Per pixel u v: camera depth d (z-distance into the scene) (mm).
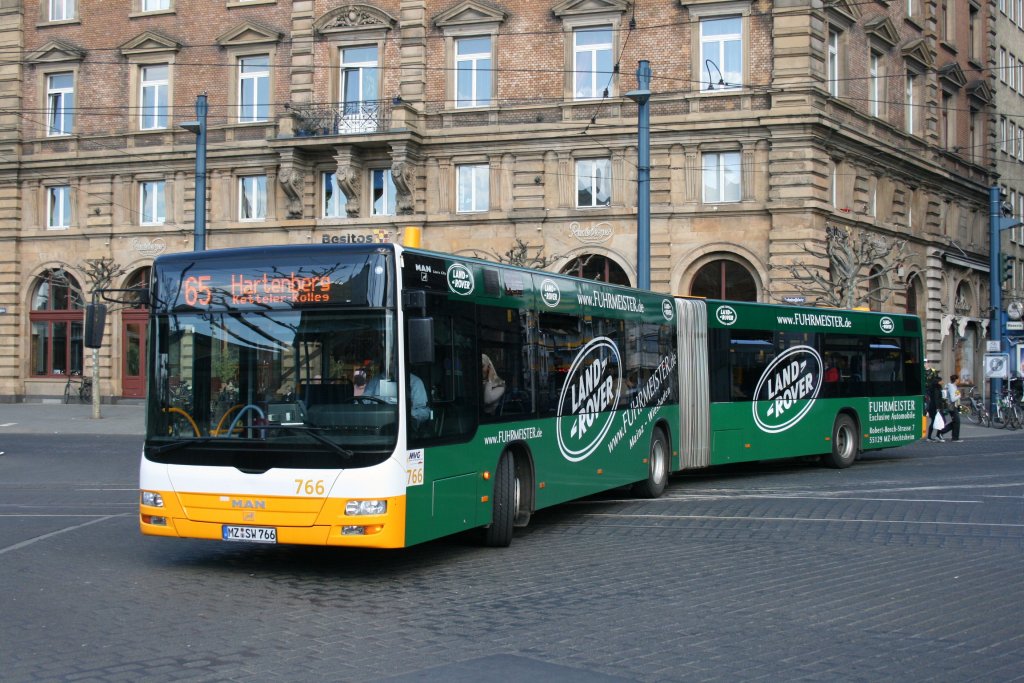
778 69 34875
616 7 36406
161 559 11625
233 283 10617
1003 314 43656
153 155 41812
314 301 10398
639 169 23688
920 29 43062
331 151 38781
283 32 40188
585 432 14680
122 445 28047
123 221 42625
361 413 10172
